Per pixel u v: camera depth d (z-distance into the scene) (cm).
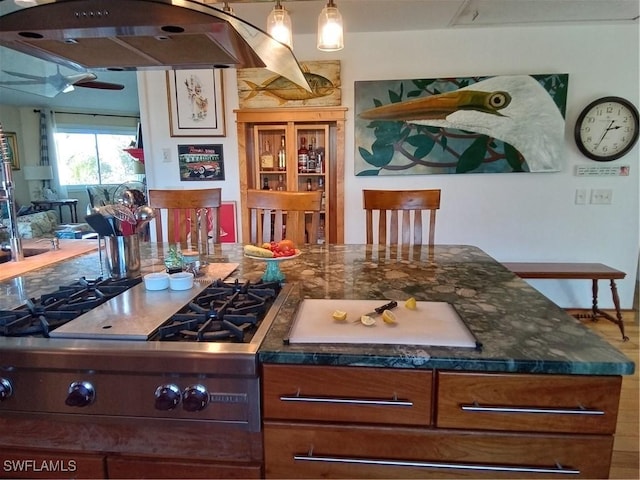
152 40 119
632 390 225
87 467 102
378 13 273
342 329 102
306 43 316
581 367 86
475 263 171
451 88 311
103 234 147
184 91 332
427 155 321
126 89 664
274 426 96
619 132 311
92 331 102
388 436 94
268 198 215
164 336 100
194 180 343
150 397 96
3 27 107
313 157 337
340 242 335
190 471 99
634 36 301
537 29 304
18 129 784
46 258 188
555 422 89
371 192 220
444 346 94
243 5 250
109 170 895
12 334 103
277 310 117
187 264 155
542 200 326
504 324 105
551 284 341
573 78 308
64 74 221
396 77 317
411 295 129
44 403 99
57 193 820
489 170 320
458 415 91
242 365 92
